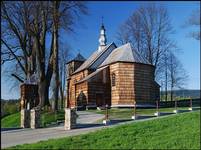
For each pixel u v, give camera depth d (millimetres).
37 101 49469
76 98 55156
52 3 37844
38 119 28984
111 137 19719
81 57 70938
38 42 42688
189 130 21438
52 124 31359
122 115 34969
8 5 41344
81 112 43719
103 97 52500
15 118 40844
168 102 55969
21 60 51719
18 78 54094
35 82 49812
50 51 43625
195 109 37688
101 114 38844
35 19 40938
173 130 21625
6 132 26062
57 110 38156
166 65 66750
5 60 50531
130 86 49969
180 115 27406
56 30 39500
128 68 50469
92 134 20594
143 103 50250
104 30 66562
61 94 73062
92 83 52406
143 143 18453
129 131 21344
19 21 43562
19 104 52656
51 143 18156
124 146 17766
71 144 17953
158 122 24359
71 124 26000
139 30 66750
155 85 53250
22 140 21172
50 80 43875
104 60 59906
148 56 65438
